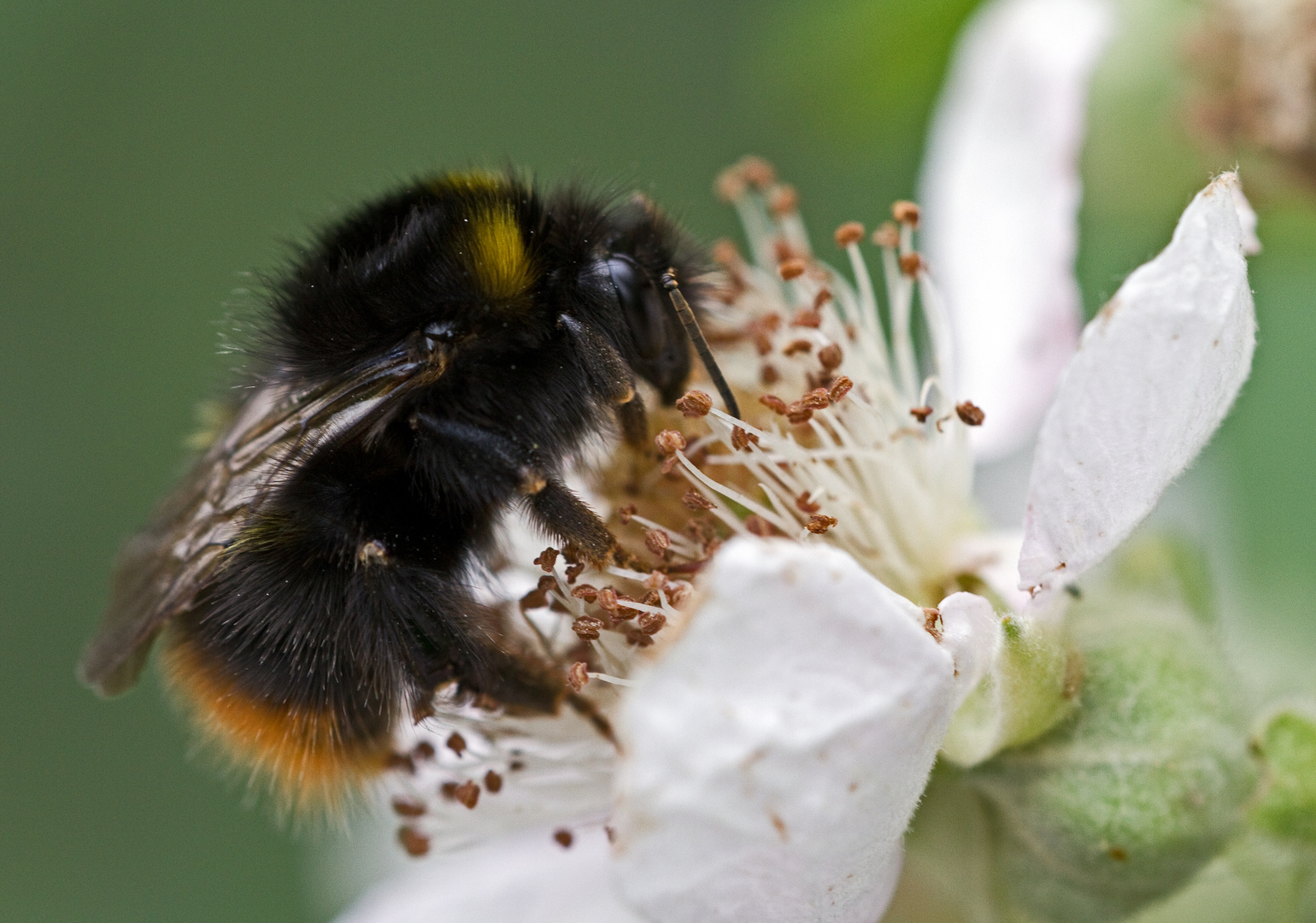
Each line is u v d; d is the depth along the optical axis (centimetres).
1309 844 8
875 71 10
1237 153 10
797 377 9
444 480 9
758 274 9
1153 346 8
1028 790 8
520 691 9
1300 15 9
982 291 9
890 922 9
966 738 8
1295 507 10
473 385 9
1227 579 10
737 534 8
